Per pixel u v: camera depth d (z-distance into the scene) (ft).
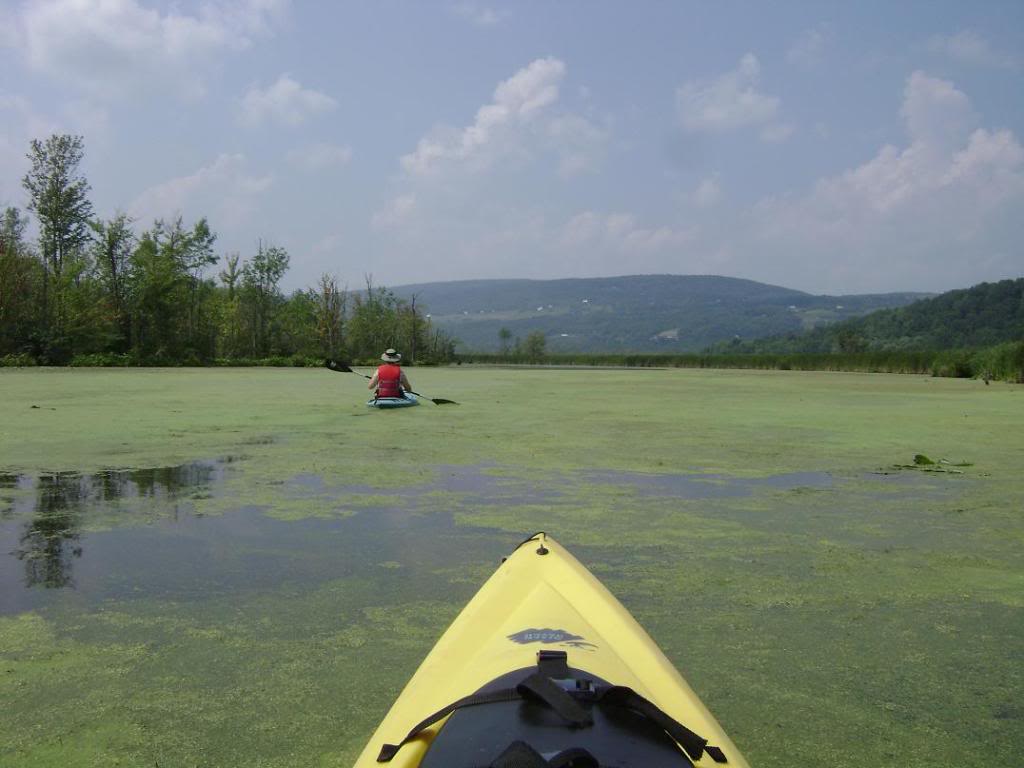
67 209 107.55
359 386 63.00
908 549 16.98
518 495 21.90
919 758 8.98
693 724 6.85
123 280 107.96
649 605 13.57
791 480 24.52
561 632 8.28
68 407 42.91
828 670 11.19
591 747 5.69
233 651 11.62
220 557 15.98
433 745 5.90
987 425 39.14
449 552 16.43
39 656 11.41
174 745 9.14
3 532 17.67
